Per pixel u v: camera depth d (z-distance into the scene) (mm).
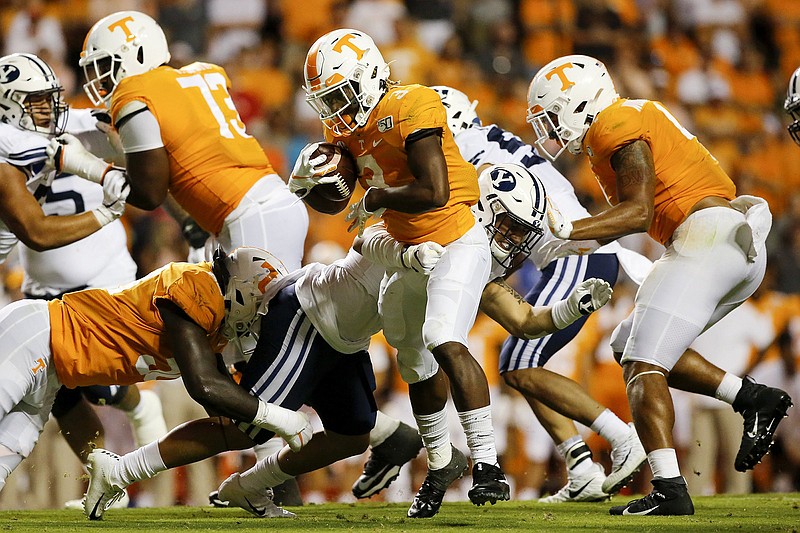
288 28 42562
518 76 41062
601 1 43469
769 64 46344
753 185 41000
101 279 19734
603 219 14523
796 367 28688
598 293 14875
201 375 13766
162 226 29141
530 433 26719
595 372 27359
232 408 13828
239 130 17578
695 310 15039
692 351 16359
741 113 43438
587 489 18578
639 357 15203
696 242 15109
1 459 14367
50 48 41062
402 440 18078
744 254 15203
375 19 42344
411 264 13836
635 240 32594
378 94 13961
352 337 14750
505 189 14938
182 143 16859
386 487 18562
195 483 24188
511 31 42312
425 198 13414
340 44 13883
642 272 18875
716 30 45531
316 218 32906
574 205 18922
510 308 15758
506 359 18594
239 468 25422
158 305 13953
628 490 26562
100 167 15719
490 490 13742
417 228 14133
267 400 14508
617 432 18141
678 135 15414
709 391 16219
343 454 15547
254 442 14867
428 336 13914
